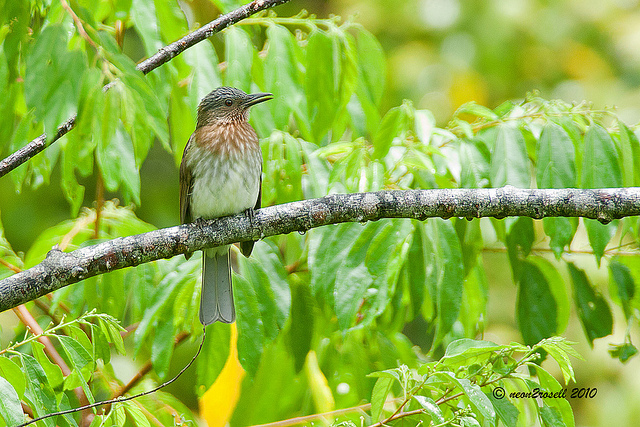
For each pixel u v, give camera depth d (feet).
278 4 28.02
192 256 28.32
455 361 21.65
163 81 28.78
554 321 29.30
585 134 26.78
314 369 30.01
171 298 27.02
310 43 28.66
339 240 26.40
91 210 32.35
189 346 47.93
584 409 49.42
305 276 30.50
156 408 29.53
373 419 22.06
